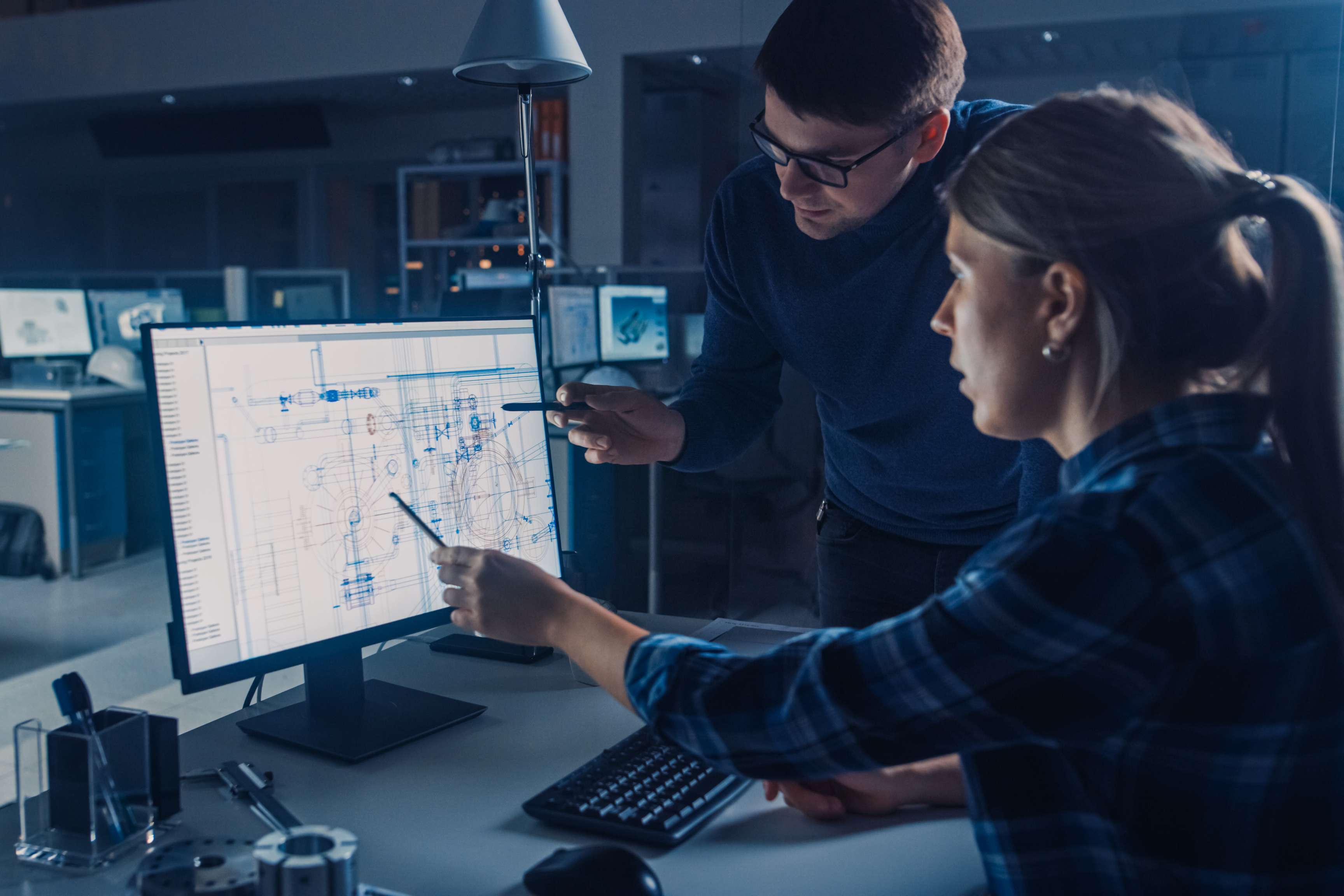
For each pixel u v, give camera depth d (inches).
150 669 131.7
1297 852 23.3
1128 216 22.6
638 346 191.9
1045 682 22.2
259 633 38.3
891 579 61.9
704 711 26.3
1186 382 24.4
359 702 43.6
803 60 43.2
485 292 188.5
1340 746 23.1
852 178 45.6
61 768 32.2
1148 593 21.4
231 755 40.4
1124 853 24.2
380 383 42.5
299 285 258.8
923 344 54.1
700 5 243.1
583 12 254.2
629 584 165.5
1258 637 21.7
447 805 36.2
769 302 58.0
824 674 24.4
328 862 27.1
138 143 351.9
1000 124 25.1
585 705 45.8
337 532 40.8
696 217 282.0
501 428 47.3
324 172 358.6
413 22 267.6
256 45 285.4
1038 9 219.8
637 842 33.5
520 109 69.6
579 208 260.7
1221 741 22.5
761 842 33.8
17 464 178.7
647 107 282.2
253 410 38.3
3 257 406.3
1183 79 104.7
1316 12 209.2
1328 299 23.8
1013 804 26.2
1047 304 23.9
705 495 164.2
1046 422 25.5
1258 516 22.1
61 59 311.0
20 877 31.3
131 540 196.2
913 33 43.1
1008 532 24.4
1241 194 23.2
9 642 142.4
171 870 28.3
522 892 30.4
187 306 318.3
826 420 61.7
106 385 196.4
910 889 30.8
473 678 49.4
